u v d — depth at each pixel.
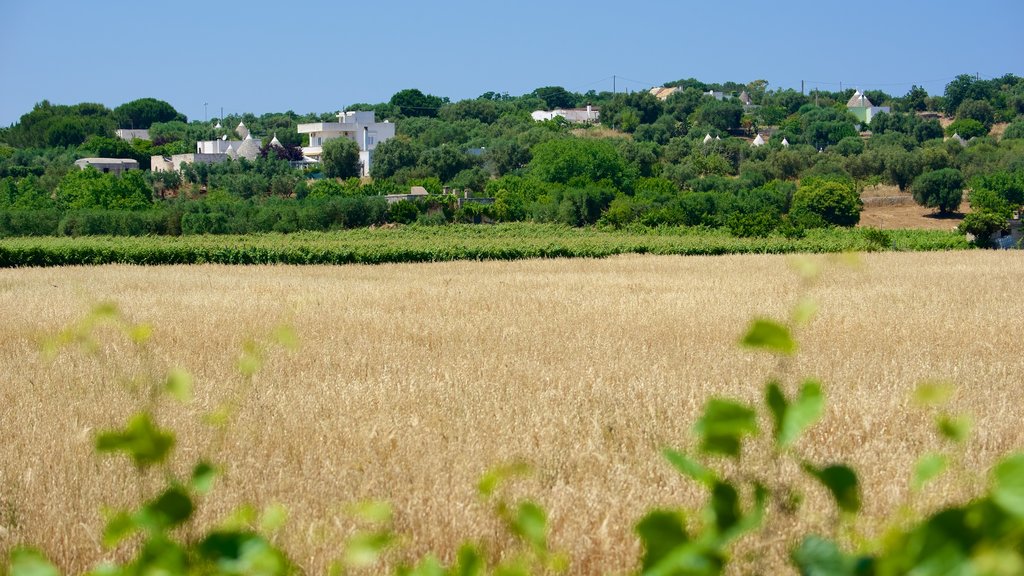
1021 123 156.25
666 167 124.81
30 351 13.53
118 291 25.83
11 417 9.09
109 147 146.25
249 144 145.38
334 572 2.17
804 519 4.54
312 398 9.72
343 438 8.02
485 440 7.84
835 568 1.49
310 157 157.50
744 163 124.94
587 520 5.66
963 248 63.25
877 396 9.63
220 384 10.60
